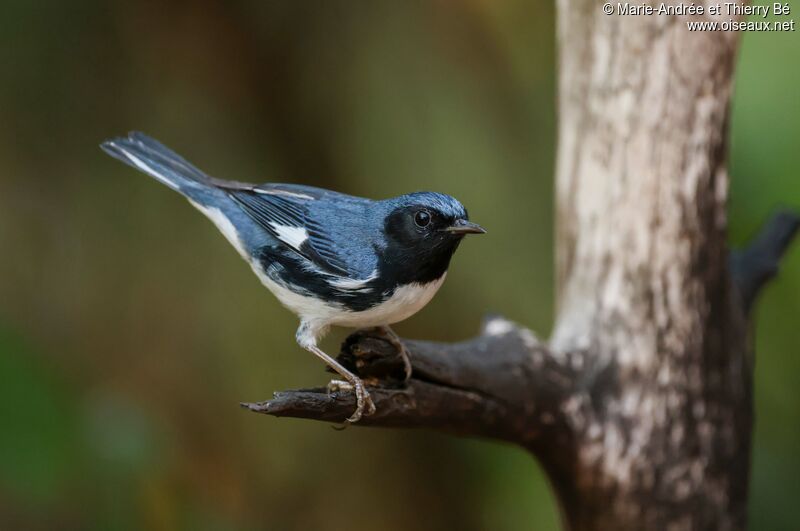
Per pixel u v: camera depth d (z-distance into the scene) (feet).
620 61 26.73
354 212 26.37
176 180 29.66
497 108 38.19
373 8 38.60
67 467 29.66
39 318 36.73
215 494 37.68
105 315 37.40
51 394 29.99
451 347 25.85
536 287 37.88
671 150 26.68
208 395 37.91
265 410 21.22
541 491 38.86
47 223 37.24
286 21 39.01
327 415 22.70
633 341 27.53
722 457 28.04
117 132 38.04
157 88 38.55
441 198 25.32
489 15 38.11
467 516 41.39
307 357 38.42
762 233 31.81
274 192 27.86
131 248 37.70
